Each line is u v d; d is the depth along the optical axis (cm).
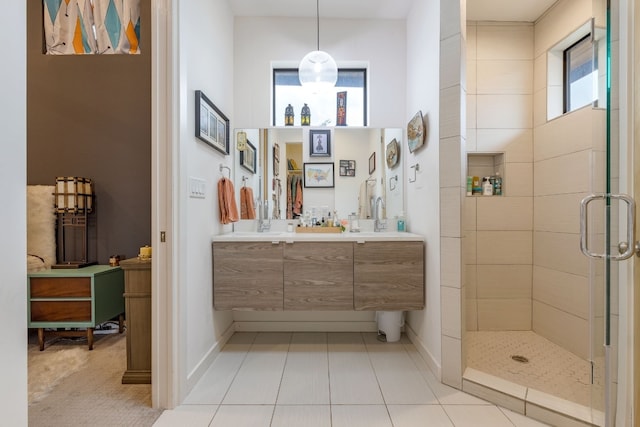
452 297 178
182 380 162
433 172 197
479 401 164
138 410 156
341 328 261
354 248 215
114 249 272
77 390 174
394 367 199
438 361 187
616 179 120
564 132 227
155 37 157
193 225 181
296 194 275
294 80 285
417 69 234
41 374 192
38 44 273
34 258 243
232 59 266
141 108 274
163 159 158
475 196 259
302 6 257
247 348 229
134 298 181
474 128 260
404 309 213
